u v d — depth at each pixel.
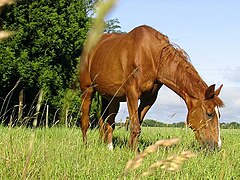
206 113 7.00
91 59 8.82
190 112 7.21
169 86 7.64
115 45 8.21
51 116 22.58
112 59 8.09
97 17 0.76
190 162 4.92
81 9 26.16
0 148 4.00
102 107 8.89
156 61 7.63
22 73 22.80
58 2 25.22
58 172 3.96
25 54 23.23
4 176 3.35
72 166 4.35
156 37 7.72
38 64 23.62
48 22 24.47
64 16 25.25
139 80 7.62
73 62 25.62
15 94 23.47
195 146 6.50
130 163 1.05
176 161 1.10
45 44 24.42
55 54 24.75
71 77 25.34
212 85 7.02
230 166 4.96
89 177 4.19
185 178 4.19
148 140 8.45
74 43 25.41
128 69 7.80
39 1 24.16
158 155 4.61
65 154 4.64
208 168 4.91
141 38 7.73
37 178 3.43
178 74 7.47
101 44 8.73
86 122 9.03
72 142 5.10
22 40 24.14
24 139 4.84
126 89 7.76
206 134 6.88
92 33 0.79
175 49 7.66
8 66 22.48
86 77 8.94
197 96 7.23
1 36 0.84
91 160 4.65
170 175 3.96
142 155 1.05
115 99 8.48
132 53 7.75
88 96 9.04
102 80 8.37
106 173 4.28
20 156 3.85
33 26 23.78
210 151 6.50
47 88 23.27
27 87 23.30
